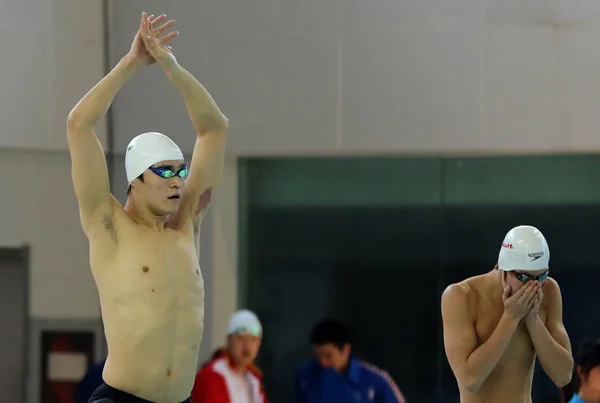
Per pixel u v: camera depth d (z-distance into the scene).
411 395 35.03
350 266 35.25
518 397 19.08
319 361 29.33
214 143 17.92
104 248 16.55
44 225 33.66
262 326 35.56
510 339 18.67
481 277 19.50
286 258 35.41
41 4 33.22
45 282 33.75
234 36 33.69
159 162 16.56
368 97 33.22
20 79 33.03
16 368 33.84
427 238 34.72
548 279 19.77
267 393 35.38
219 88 33.81
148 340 16.16
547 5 32.16
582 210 33.44
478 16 32.56
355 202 34.97
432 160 34.47
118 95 33.91
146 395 16.30
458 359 18.64
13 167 33.41
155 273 16.33
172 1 33.78
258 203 35.22
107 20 33.72
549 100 32.22
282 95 33.62
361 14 33.19
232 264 34.50
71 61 33.50
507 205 34.09
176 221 17.45
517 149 32.44
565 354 18.84
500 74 32.47
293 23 33.50
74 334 33.81
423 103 32.94
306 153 33.81
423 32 32.88
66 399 33.84
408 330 35.03
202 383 26.75
